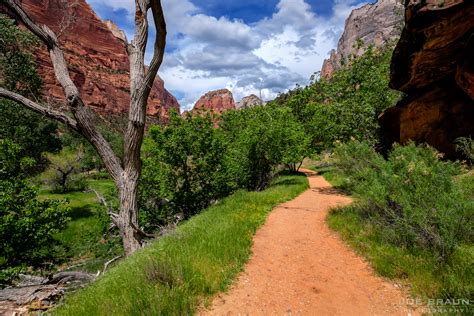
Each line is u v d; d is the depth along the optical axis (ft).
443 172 18.79
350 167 28.78
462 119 43.06
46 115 24.29
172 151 47.42
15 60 89.76
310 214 33.96
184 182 49.93
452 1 29.94
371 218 23.82
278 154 63.46
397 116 53.78
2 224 33.30
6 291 24.41
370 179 23.16
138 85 24.98
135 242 24.76
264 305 14.64
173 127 48.19
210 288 15.66
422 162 19.77
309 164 153.89
